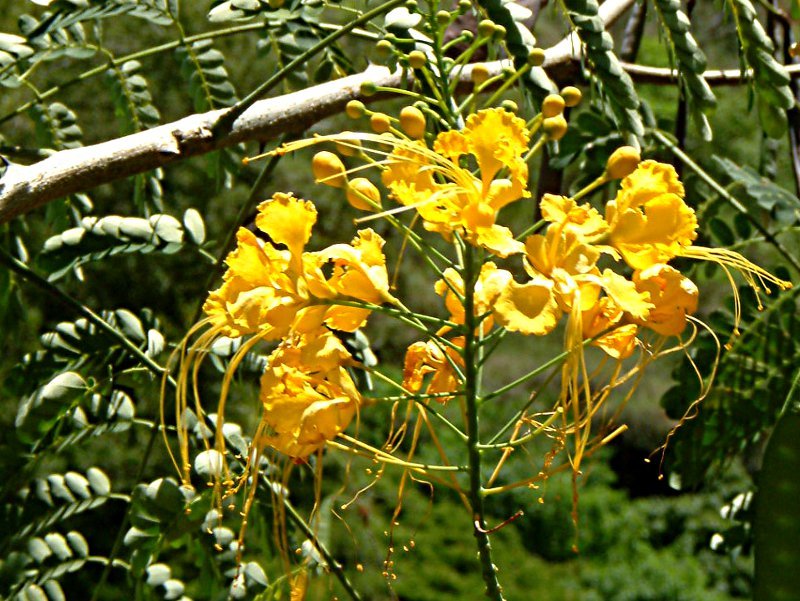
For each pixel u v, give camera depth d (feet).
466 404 1.74
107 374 2.56
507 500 11.94
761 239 3.03
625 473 13.55
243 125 2.31
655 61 10.38
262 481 2.49
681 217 1.71
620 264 4.04
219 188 2.93
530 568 11.68
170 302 9.61
